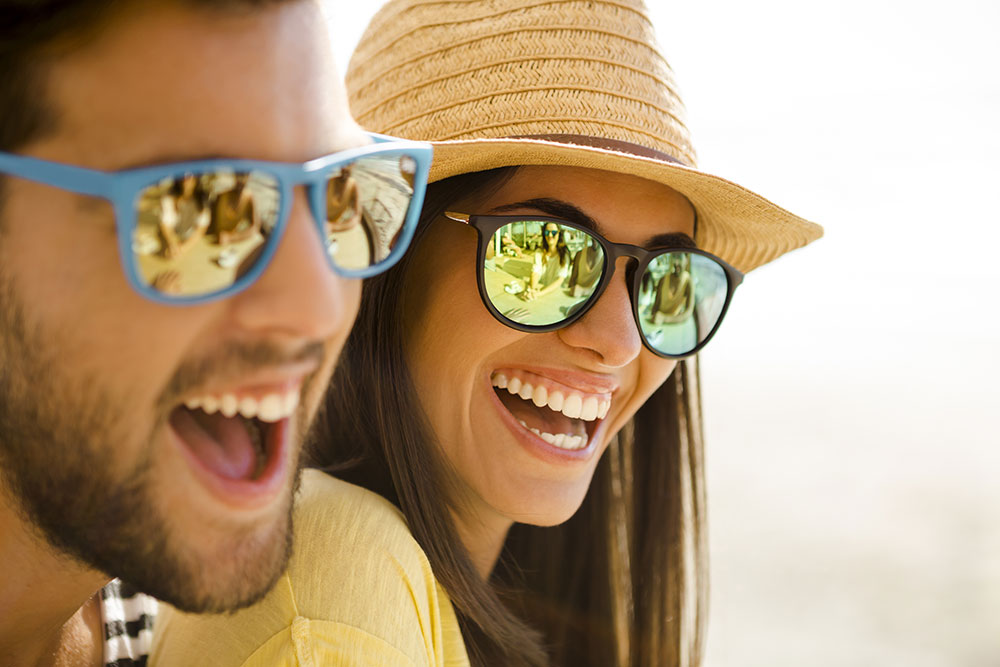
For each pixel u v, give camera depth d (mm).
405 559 1344
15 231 850
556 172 1549
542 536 2127
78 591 1104
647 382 1836
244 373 953
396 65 1634
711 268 1778
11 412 911
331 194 1013
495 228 1499
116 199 826
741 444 9086
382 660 1196
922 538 6672
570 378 1668
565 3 1558
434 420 1606
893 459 8531
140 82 839
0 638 1087
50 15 804
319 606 1199
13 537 1009
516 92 1515
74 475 922
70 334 869
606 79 1543
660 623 2180
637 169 1522
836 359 13016
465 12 1572
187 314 895
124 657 1365
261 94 901
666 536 2170
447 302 1558
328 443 1703
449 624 1495
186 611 1003
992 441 9031
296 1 950
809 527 6934
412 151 1098
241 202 887
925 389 11195
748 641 5176
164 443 942
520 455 1650
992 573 6102
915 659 4945
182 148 855
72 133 832
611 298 1609
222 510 995
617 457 2168
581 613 2158
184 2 851
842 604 5656
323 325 956
